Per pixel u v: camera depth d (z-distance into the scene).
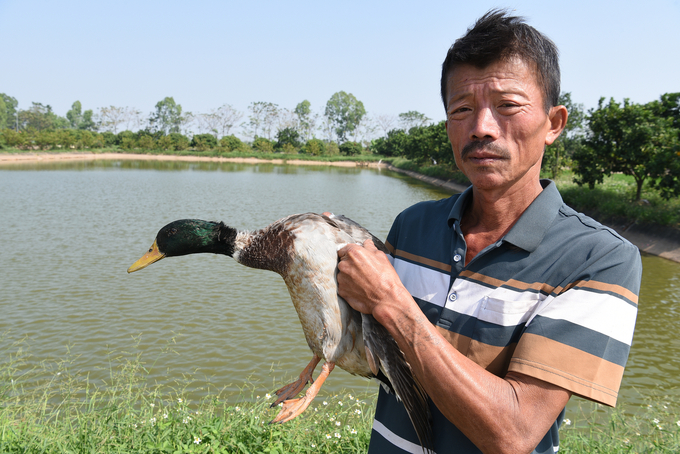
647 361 7.65
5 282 11.26
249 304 10.04
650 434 4.29
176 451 3.42
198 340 8.10
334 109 140.88
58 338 8.11
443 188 42.81
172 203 27.00
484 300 1.42
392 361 1.57
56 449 3.64
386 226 20.48
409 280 1.66
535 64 1.38
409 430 1.60
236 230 2.17
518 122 1.38
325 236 1.79
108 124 126.38
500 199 1.49
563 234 1.39
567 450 3.77
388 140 102.81
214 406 4.65
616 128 20.83
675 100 20.23
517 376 1.26
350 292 1.48
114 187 35.03
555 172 32.50
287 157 97.25
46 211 22.69
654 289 11.89
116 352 7.57
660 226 17.14
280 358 7.46
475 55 1.39
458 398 1.23
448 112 1.50
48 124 139.62
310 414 4.64
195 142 103.75
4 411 4.35
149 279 11.77
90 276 11.93
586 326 1.24
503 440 1.21
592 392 1.20
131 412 4.33
